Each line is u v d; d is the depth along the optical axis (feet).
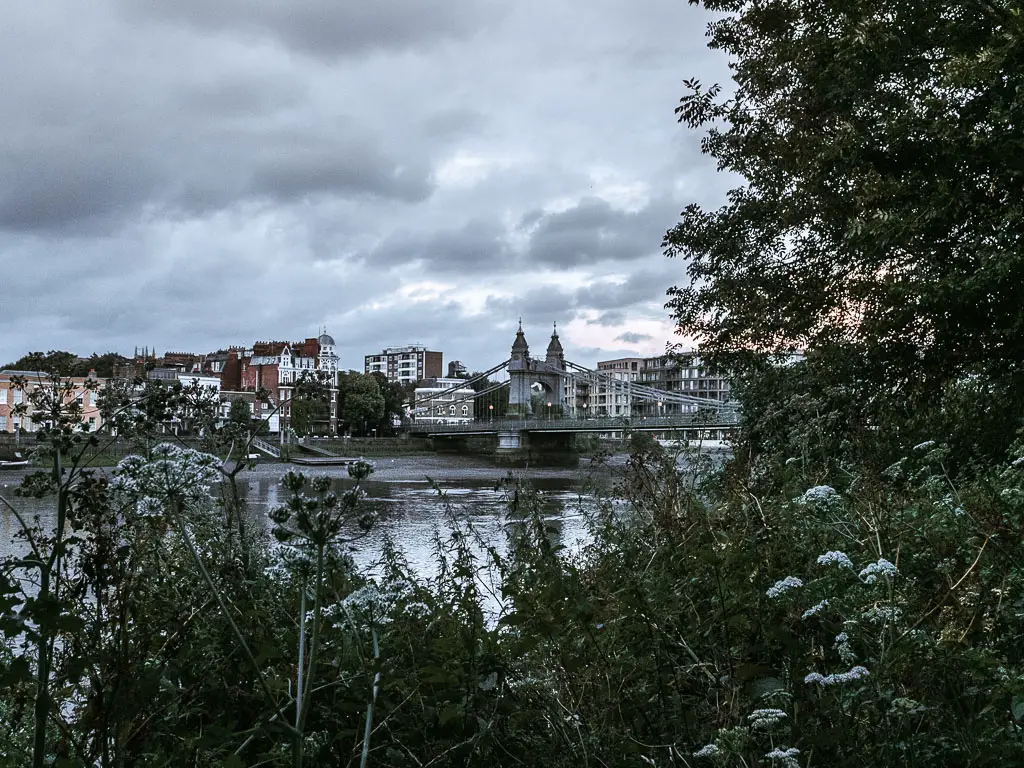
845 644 7.78
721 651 9.11
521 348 326.24
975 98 28.55
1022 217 27.99
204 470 7.11
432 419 457.27
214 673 8.02
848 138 30.60
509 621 9.45
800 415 18.16
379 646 8.41
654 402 219.82
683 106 41.78
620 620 9.70
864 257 34.71
